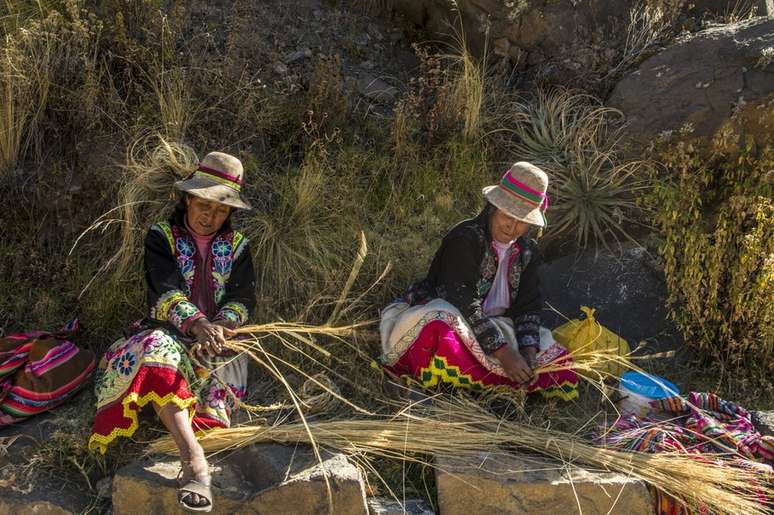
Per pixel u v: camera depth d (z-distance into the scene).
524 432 3.83
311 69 5.52
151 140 4.82
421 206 5.01
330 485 3.48
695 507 3.63
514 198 3.88
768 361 4.37
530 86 5.60
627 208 4.93
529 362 4.02
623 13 5.61
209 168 3.82
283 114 5.19
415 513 3.57
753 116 4.79
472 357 4.03
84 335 4.32
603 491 3.57
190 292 3.88
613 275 4.76
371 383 4.19
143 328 3.90
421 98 5.28
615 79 5.43
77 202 4.62
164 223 3.89
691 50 5.10
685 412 4.06
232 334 3.83
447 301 4.05
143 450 3.71
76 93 4.82
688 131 4.86
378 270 4.63
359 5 6.05
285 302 4.49
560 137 5.21
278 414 3.98
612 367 4.29
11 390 3.82
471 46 5.78
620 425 3.98
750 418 4.02
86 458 3.73
